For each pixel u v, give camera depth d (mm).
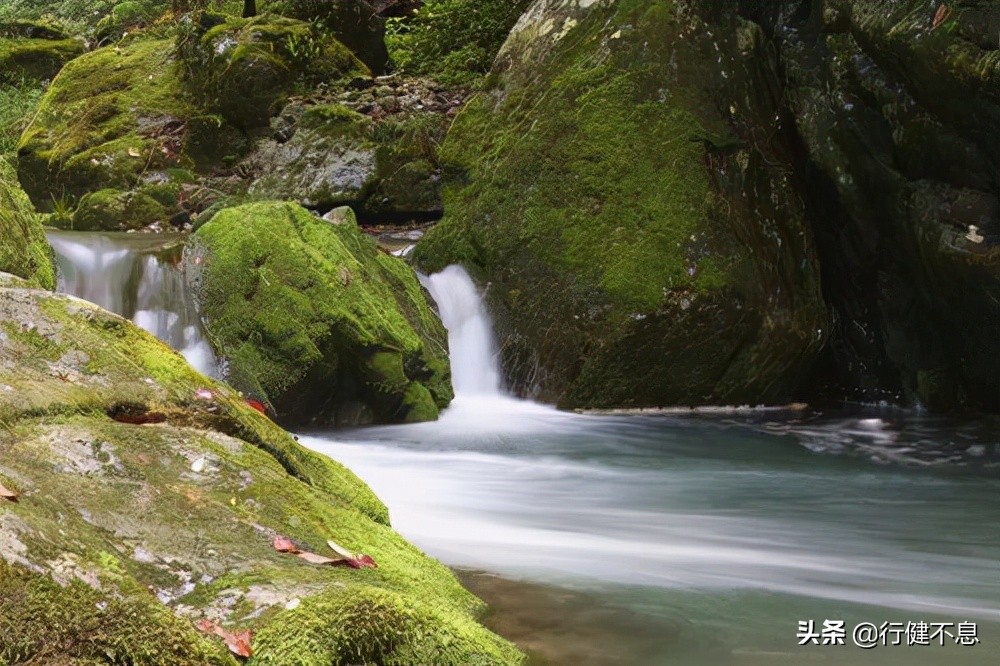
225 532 2643
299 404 7328
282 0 14664
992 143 7773
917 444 7637
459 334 9039
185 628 2205
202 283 7465
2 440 2650
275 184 11859
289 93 12898
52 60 16594
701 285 8461
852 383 9641
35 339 3051
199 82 13180
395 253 9672
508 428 7809
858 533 5180
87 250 7871
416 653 2500
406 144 11898
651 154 8844
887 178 8625
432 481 6008
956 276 8234
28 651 2039
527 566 4094
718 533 5016
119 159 12641
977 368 8617
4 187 4742
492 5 13641
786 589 4027
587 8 9484
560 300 8688
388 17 16188
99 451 2734
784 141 9352
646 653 3227
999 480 6551
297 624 2330
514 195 9094
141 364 3166
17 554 2166
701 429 8023
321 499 3125
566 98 9188
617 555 4375
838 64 8789
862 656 3330
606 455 7031
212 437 2996
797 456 7191
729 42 9203
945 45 7648
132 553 2441
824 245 9445
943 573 4445
